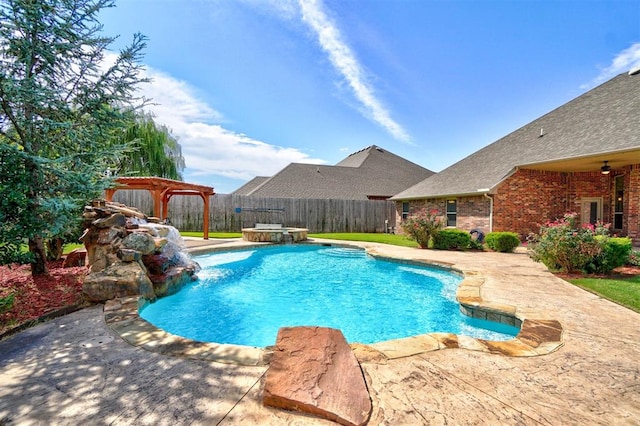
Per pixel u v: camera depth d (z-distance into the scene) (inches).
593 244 250.7
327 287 285.7
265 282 302.4
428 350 121.6
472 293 206.1
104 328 141.7
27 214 172.9
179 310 226.2
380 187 925.8
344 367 102.7
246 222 704.4
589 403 88.4
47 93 184.4
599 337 133.5
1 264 171.3
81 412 83.2
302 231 561.6
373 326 197.8
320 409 83.1
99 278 184.7
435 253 399.5
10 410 84.0
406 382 98.7
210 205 683.4
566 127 493.7
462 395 91.9
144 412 83.2
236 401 88.5
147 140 717.9
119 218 228.7
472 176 567.2
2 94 174.7
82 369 105.4
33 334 135.0
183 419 80.7
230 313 221.0
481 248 429.1
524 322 152.3
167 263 261.9
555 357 115.6
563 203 533.3
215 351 119.4
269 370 98.8
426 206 649.6
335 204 770.8
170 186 451.2
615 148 352.8
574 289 214.7
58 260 289.1
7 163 169.0
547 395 92.0
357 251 482.0
